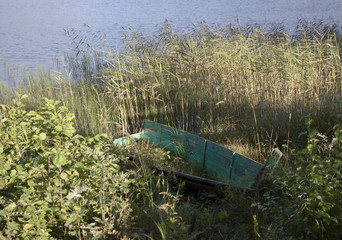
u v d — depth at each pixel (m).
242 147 7.76
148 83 10.32
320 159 4.09
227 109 9.55
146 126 8.46
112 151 6.53
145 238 4.27
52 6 56.59
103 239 3.80
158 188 5.83
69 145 4.34
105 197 4.24
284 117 8.42
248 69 9.59
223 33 12.23
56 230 4.06
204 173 6.89
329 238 3.90
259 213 5.01
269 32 13.66
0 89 14.57
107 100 11.32
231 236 4.70
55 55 22.45
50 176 4.23
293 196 4.22
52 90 13.99
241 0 53.75
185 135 7.47
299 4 45.41
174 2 55.56
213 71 10.52
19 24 37.66
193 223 4.63
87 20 39.19
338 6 41.19
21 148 4.98
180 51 9.82
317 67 10.19
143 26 31.78
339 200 3.94
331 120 7.98
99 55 16.84
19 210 3.69
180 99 10.34
